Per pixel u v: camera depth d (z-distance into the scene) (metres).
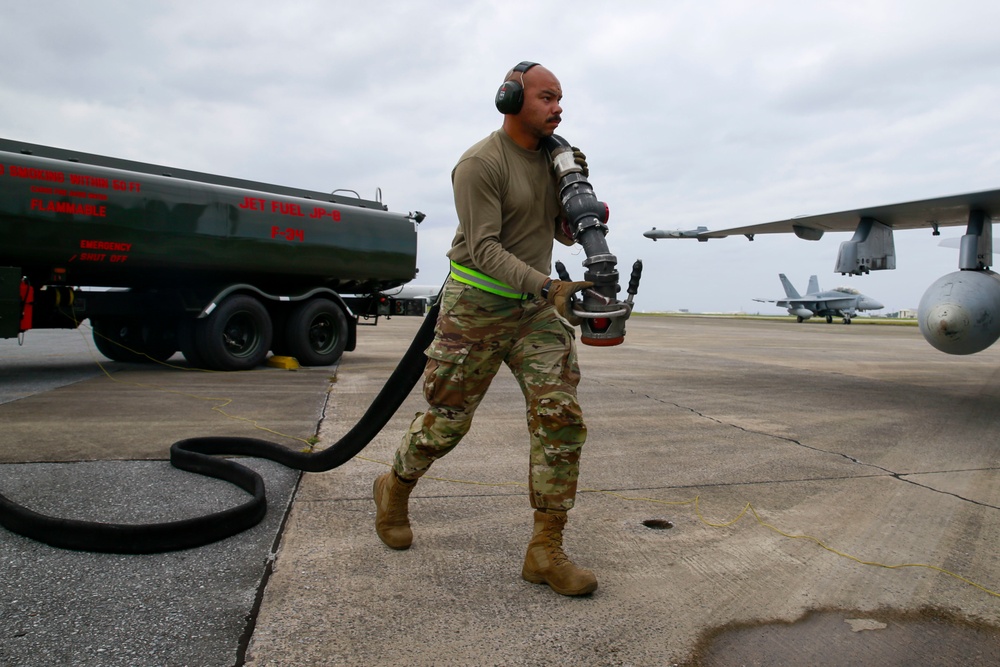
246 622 2.07
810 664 1.91
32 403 5.89
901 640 2.05
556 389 2.28
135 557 2.54
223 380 7.97
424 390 2.42
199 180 8.81
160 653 1.88
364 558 2.60
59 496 3.21
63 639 1.94
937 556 2.74
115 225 7.63
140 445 4.30
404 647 1.95
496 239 2.17
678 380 8.83
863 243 9.02
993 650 2.00
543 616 2.16
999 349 18.38
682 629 2.10
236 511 2.79
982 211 7.54
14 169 6.96
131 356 10.16
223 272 8.72
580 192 2.21
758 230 10.88
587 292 2.12
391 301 11.52
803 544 2.86
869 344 19.12
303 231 9.30
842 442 4.95
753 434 5.21
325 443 4.55
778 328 33.66
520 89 2.18
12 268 7.04
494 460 4.19
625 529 3.01
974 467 4.23
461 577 2.45
